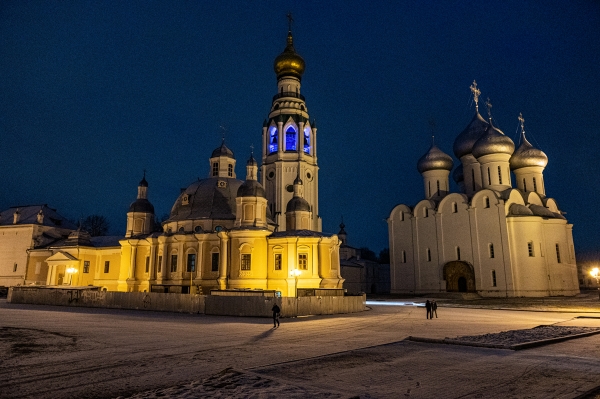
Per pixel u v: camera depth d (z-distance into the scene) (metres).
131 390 10.40
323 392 9.50
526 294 52.75
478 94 68.31
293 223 52.03
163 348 16.52
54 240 67.69
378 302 52.25
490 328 23.67
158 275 49.34
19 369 12.74
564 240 56.81
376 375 11.89
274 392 9.49
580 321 27.36
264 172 70.88
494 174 60.00
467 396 9.89
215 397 9.12
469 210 57.78
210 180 54.34
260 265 44.84
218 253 47.00
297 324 25.77
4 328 22.84
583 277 96.50
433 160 68.88
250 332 21.69
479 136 64.50
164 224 53.09
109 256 61.16
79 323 25.47
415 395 9.94
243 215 47.44
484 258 55.44
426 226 62.34
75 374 12.10
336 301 34.47
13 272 65.00
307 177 69.56
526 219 54.31
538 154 63.78
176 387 10.02
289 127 70.75
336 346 17.11
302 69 76.19
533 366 13.11
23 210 71.44
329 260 45.78
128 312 34.22
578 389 10.45
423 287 61.12
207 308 32.47
